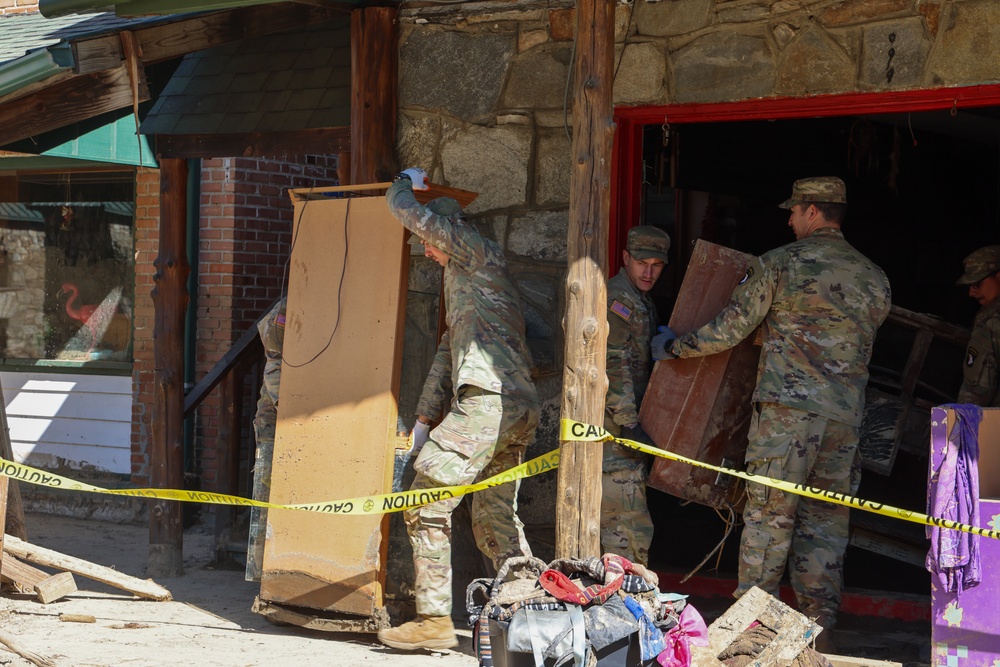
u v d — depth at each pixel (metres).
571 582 4.75
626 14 7.52
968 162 13.09
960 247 13.20
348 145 8.39
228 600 8.19
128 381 11.85
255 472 7.75
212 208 11.33
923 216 12.86
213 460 11.35
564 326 6.08
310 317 7.33
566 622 4.53
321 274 7.34
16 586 8.03
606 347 6.46
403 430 7.19
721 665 4.85
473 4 7.95
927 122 11.40
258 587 8.72
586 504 6.03
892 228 12.66
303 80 8.74
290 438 7.25
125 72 8.30
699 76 7.30
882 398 8.07
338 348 7.18
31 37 9.35
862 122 11.02
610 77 6.00
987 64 6.52
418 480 6.57
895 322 8.17
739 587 6.51
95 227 12.16
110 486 11.72
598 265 6.00
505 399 6.47
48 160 11.89
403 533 7.12
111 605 7.88
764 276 6.46
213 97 9.03
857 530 7.60
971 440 5.45
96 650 6.57
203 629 7.21
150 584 8.10
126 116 9.04
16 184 12.48
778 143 11.46
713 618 7.33
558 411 7.70
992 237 13.30
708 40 7.28
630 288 7.02
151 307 11.59
